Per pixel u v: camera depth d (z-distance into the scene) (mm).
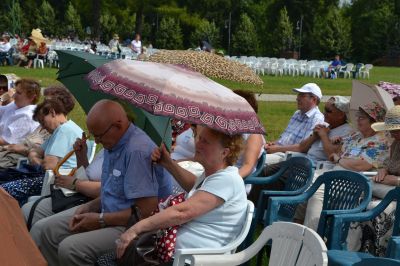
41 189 6730
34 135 7762
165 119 6176
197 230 4465
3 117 8594
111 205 5031
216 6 87812
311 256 3693
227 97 4543
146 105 4359
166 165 4973
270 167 7855
